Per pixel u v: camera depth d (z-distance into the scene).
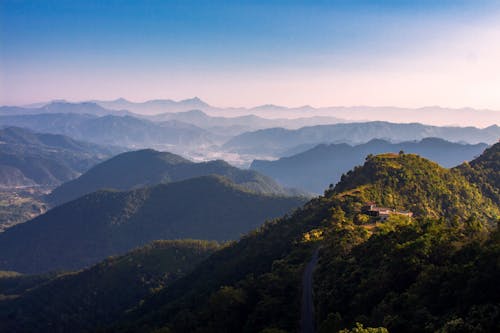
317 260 149.00
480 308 75.25
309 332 101.94
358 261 122.75
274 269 157.12
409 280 98.25
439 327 76.31
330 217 187.25
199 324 141.88
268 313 120.94
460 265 91.25
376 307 93.50
